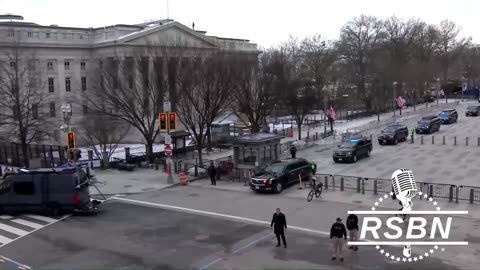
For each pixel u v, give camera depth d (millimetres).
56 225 25016
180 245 20969
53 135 54594
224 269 17797
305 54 96375
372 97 95750
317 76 74000
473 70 143750
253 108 56812
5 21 69000
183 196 31281
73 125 60875
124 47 63938
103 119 52531
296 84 57719
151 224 24688
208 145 51188
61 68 68438
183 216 26094
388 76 96500
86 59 70875
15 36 63406
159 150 54656
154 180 36969
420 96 112750
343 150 41344
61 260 19531
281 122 79312
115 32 68625
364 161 41750
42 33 66688
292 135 60719
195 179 36781
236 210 26906
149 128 46031
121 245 21266
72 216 26844
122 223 25078
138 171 41188
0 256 20234
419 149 47188
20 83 56625
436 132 60406
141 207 28656
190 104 48469
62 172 26734
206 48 53094
